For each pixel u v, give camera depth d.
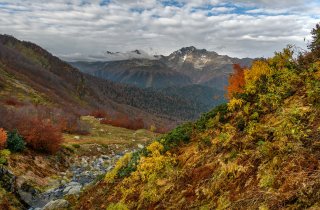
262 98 10.45
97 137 47.88
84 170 27.83
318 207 5.48
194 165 10.07
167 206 9.09
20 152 24.17
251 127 9.41
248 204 6.68
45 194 19.55
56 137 28.17
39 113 50.75
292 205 5.89
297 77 10.45
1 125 26.50
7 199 17.16
